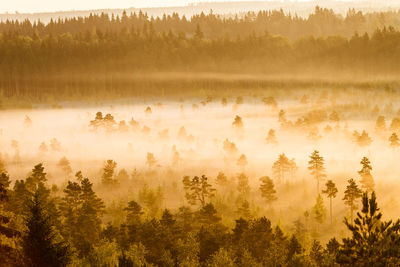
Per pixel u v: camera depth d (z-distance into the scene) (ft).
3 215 283.59
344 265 158.92
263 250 499.51
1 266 197.77
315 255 465.88
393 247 149.38
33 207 211.20
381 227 157.58
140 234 508.94
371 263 151.74
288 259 440.04
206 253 468.34
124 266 226.38
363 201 164.45
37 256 205.57
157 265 392.68
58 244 212.02
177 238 535.60
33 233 207.21
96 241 537.24
